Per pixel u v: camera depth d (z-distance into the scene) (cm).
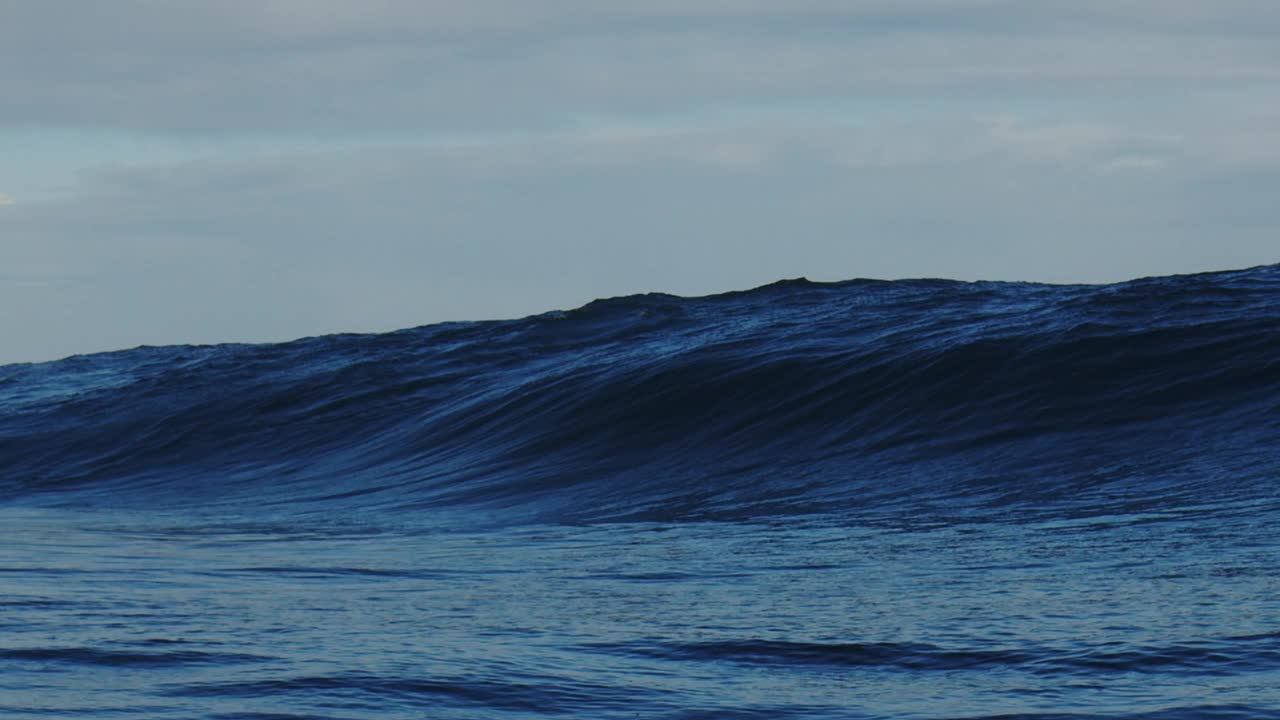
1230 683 1389
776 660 1616
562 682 1486
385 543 3512
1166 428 4234
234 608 2106
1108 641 1617
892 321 6888
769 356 6081
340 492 5628
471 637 1792
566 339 8825
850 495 4009
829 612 1961
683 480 4722
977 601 2000
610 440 5594
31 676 1512
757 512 3844
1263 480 3456
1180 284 6412
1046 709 1320
